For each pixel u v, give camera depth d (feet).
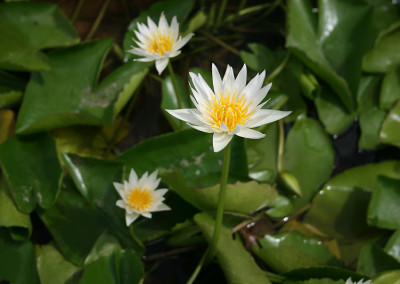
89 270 3.99
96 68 4.48
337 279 4.01
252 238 4.26
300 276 4.08
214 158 4.28
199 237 4.20
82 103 4.42
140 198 4.09
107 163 4.21
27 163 4.26
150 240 4.18
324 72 4.47
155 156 4.28
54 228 4.17
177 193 4.18
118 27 4.85
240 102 3.62
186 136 4.26
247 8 4.95
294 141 4.46
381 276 3.90
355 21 4.59
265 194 4.09
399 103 4.43
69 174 4.31
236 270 3.95
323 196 4.33
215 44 4.85
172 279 4.20
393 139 4.38
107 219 4.18
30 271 4.07
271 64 4.68
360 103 4.53
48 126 4.32
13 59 4.39
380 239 4.25
